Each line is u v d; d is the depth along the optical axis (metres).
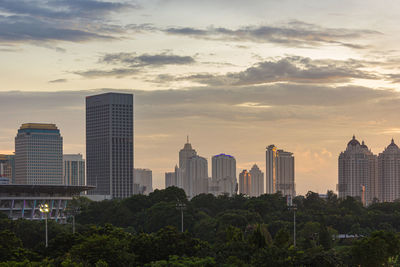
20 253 173.25
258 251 176.25
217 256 177.00
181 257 175.75
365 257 192.88
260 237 184.88
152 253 182.38
